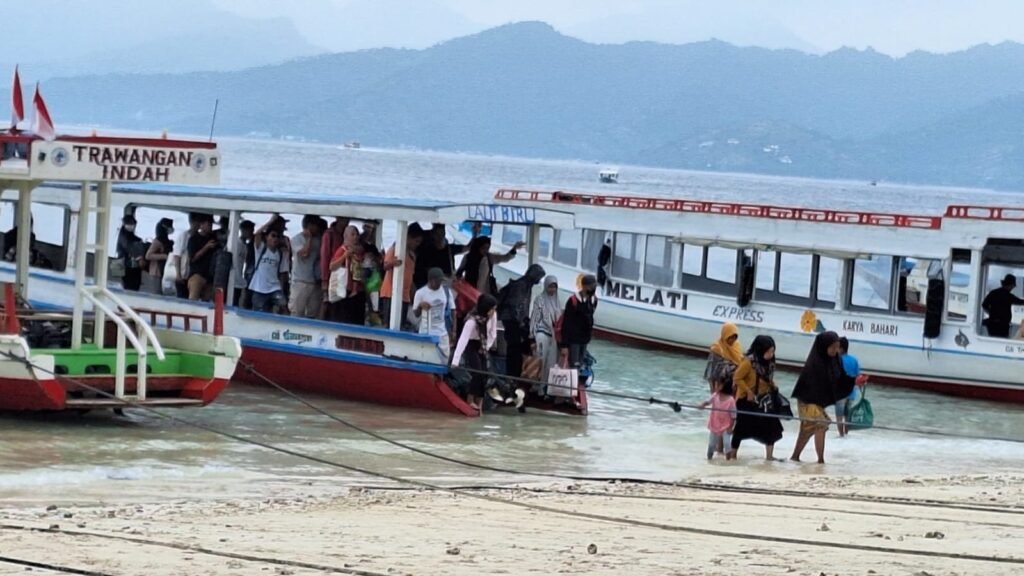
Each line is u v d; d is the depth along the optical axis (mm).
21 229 24344
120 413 24375
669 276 38031
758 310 36469
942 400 33250
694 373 34750
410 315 27250
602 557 13539
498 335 27422
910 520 16656
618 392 31156
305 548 13938
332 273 27109
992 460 25234
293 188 115625
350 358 26875
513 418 26672
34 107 21797
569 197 40094
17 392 22188
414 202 27141
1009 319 33719
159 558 13281
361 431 24156
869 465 23938
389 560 13289
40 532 14680
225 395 26953
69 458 20766
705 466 23078
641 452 24188
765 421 23656
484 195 122875
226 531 15031
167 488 19016
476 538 14742
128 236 30391
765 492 19516
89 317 24062
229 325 28188
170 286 29547
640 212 38469
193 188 31094
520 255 40812
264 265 28234
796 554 13867
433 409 26516
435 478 20781
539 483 20500
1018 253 33719
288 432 24000
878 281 35031
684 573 12773
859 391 28719
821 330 35406
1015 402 33219
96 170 22234
